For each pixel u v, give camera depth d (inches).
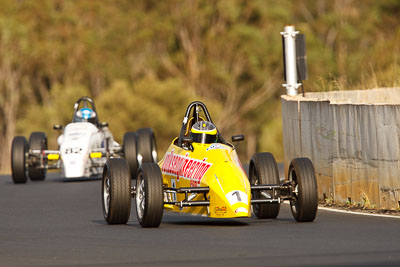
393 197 1828.2
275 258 1196.5
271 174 1689.2
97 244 1402.6
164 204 1736.0
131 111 7126.0
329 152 2058.3
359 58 7480.3
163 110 7313.0
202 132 1712.6
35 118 7155.5
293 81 2632.9
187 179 1652.3
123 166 1679.4
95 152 2942.9
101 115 7017.7
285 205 2060.8
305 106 2204.7
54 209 2111.2
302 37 2637.8
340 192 2012.8
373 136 1876.2
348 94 2888.8
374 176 1879.9
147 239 1444.4
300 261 1163.9
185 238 1440.7
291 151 2357.3
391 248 1262.3
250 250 1279.5
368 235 1425.9
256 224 1646.2
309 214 1609.3
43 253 1320.1
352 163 1955.0
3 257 1289.4
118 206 1658.5
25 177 2960.1
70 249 1354.6
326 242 1346.0
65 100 7126.0
